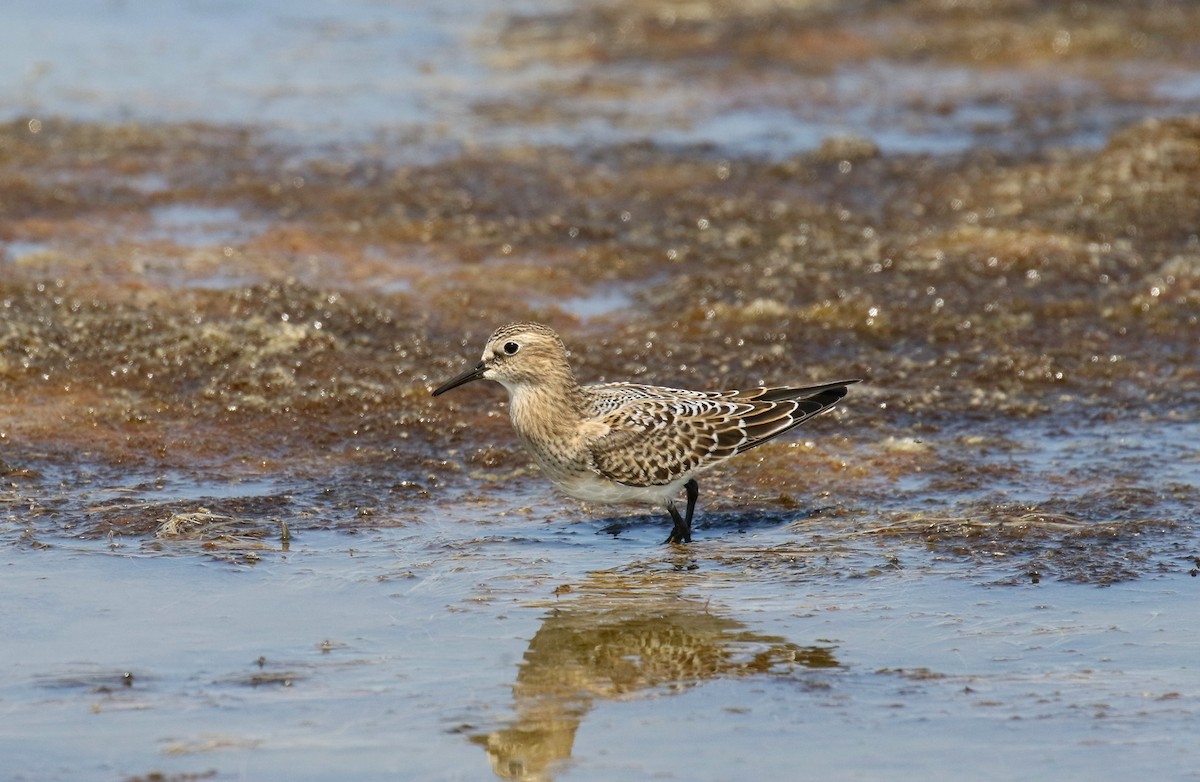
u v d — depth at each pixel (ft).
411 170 74.49
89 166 72.90
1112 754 30.86
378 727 31.89
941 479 46.47
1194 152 74.43
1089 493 45.03
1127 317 59.62
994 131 84.38
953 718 32.37
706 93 90.99
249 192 70.69
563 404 41.98
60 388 51.19
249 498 44.32
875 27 105.19
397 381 53.11
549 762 30.50
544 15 106.42
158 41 96.58
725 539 42.55
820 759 30.76
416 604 37.83
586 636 36.29
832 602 38.11
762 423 42.60
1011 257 64.69
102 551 40.40
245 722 31.91
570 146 79.51
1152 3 110.42
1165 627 36.50
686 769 30.37
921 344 57.36
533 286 62.08
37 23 98.37
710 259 64.75
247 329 55.31
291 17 104.17
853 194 73.36
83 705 32.42
